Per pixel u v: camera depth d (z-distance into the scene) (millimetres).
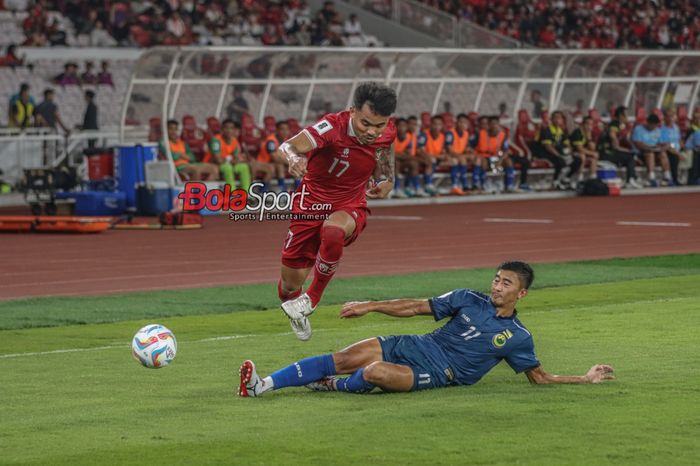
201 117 40625
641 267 24156
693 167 49781
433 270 23734
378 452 9602
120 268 24453
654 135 48531
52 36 50219
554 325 16828
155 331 12062
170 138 37625
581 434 10156
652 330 16312
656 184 48531
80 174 41625
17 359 14523
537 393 11844
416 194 43188
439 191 44750
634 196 45594
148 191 35281
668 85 50219
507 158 45500
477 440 9969
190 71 39719
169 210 35500
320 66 42625
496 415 10875
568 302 19484
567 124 46781
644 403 11367
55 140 42188
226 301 19891
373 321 17781
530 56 46406
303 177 13242
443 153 44406
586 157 46500
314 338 16078
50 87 49188
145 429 10547
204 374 13359
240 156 39188
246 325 17438
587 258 25750
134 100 38531
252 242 29625
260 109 41625
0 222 32562
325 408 11273
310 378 11859
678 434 10148
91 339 16250
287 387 12211
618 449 9648
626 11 66000
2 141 41281
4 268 24469
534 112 47562
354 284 21672
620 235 30703
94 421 10906
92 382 12914
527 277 11906
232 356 14617
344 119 13414
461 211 39031
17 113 42875
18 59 48344
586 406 11242
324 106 43344
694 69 50344
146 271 23969
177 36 52500
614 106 49031
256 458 9469
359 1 56844
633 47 65188
